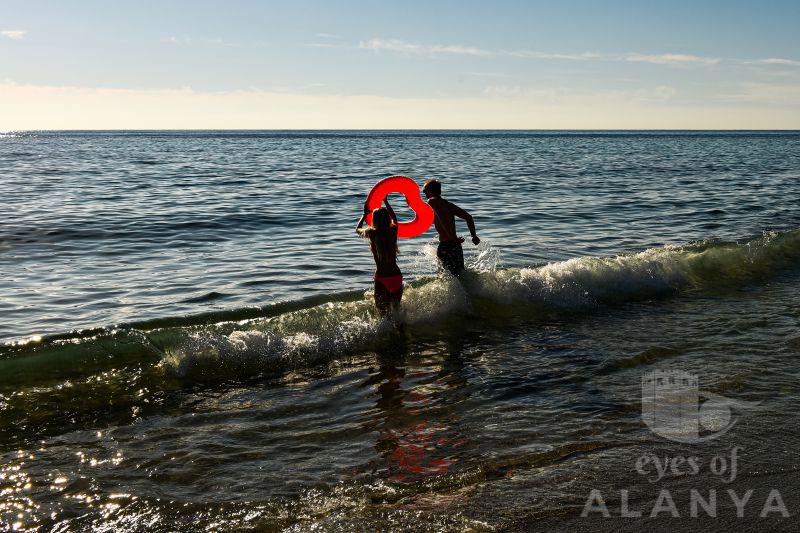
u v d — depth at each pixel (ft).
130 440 14.97
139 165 131.54
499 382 18.39
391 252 22.98
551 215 54.44
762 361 19.65
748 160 154.81
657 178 96.27
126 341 19.75
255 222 50.34
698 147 272.92
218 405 16.98
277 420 16.03
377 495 12.37
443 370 19.51
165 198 67.10
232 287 29.96
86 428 15.60
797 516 11.38
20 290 29.32
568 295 26.81
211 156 178.91
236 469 13.57
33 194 70.54
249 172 110.73
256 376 19.07
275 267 34.19
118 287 29.96
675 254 31.58
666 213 56.03
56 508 12.14
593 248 39.88
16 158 159.02
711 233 45.57
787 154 193.16
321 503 12.16
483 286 26.08
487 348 21.53
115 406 16.80
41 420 15.93
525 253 38.24
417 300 24.35
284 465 13.70
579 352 20.95
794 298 27.73
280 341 20.76
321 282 30.94
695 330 23.12
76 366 18.69
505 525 11.19
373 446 14.51
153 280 31.32
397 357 20.72
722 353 20.48
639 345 21.54
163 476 13.32
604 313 25.67
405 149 248.11
